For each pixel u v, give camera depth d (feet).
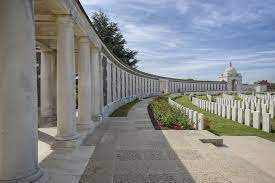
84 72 36.83
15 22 13.75
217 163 21.90
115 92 74.49
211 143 30.91
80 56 36.76
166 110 53.01
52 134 33.04
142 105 86.43
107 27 160.15
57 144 25.76
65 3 24.03
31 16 14.62
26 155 14.14
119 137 32.76
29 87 14.33
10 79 13.65
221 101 84.64
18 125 13.82
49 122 43.57
